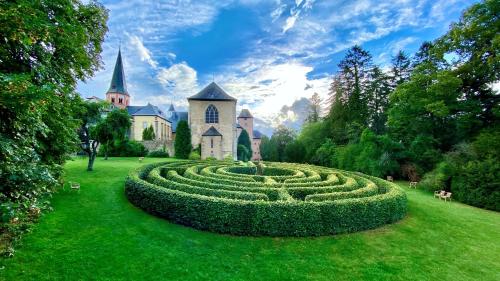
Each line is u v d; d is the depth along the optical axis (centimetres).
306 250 836
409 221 1162
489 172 1752
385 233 1002
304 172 2089
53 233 870
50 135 976
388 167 2848
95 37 1240
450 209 1521
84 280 634
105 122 2219
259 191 1191
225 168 2167
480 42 2142
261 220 919
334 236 945
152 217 1077
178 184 1224
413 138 3002
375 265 768
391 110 3019
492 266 810
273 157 6419
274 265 741
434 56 2559
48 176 516
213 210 940
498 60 1900
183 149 4344
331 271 725
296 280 677
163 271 689
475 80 2261
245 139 6662
